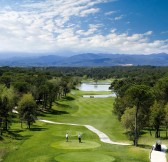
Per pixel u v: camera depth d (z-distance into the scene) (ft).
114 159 164.76
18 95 389.80
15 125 319.88
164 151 187.73
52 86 488.02
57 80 620.08
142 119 233.55
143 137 260.01
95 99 591.78
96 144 211.20
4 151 202.28
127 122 233.14
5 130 283.79
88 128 302.86
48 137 247.91
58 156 172.96
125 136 260.42
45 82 522.47
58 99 579.89
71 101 556.51
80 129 296.30
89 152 182.80
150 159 167.43
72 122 347.15
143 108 231.91
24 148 211.61
